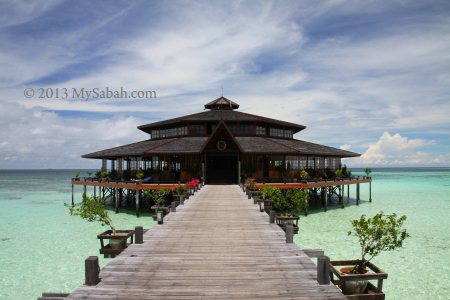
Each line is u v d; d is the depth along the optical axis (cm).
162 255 1060
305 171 3819
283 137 4884
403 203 4475
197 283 826
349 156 4666
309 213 3531
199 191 3061
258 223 1579
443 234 2520
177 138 4347
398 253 1981
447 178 12162
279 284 820
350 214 3469
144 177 3953
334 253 1953
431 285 1495
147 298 739
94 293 763
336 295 758
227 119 4294
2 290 1494
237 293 767
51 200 5106
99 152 4619
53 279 1620
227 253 1085
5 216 3472
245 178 3775
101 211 1659
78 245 2236
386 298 1363
